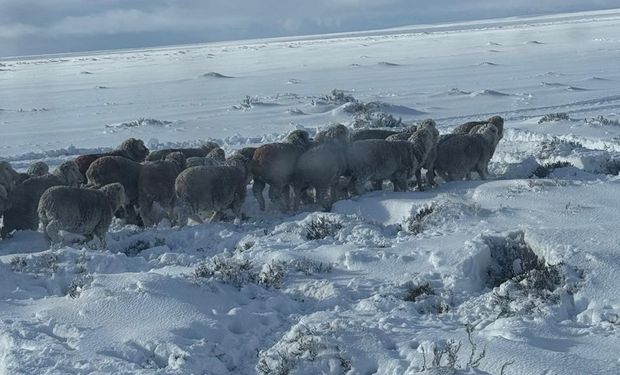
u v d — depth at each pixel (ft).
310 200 50.34
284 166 47.16
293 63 279.28
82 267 35.06
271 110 121.29
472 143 50.47
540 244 31.71
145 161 52.65
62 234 41.60
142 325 27.14
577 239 31.68
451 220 39.45
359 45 440.45
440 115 106.73
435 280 30.78
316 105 118.93
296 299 30.91
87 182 51.03
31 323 28.07
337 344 24.25
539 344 23.27
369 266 33.14
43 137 101.65
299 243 38.58
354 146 47.52
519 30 532.32
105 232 41.96
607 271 28.43
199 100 148.77
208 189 44.06
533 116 99.81
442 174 51.55
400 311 27.81
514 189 44.27
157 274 31.96
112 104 149.48
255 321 28.14
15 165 74.95
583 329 24.43
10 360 24.76
